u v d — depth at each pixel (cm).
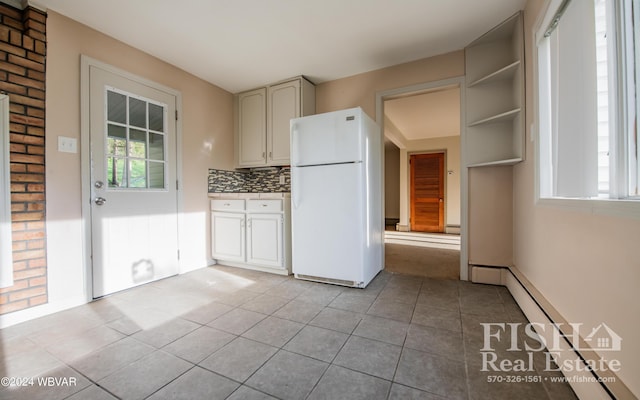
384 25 233
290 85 331
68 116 216
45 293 202
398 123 541
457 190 652
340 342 163
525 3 210
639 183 101
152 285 265
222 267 329
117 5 203
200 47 263
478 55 265
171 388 124
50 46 207
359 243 249
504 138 259
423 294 240
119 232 247
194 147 320
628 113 105
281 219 292
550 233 167
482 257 272
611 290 106
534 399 117
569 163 146
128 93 256
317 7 209
